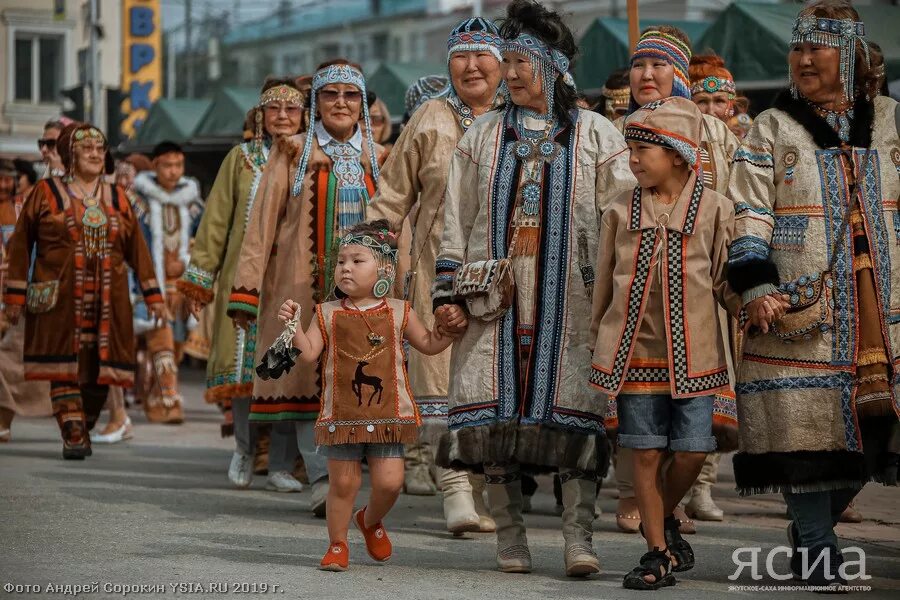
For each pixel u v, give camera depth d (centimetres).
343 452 1240
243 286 1612
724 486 1964
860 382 1178
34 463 2059
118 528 1447
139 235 2175
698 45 2914
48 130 2519
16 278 2094
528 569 1252
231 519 1541
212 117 4359
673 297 1172
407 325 1266
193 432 2634
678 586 1193
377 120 2214
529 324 1226
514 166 1252
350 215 1652
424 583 1187
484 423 1216
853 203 1188
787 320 1174
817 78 1209
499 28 1290
